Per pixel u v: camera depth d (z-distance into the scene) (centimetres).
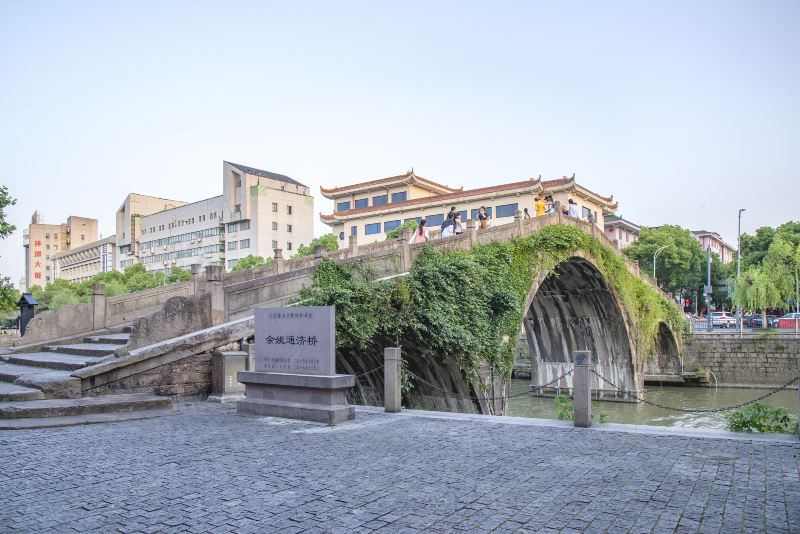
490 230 2336
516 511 588
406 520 563
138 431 1003
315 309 1138
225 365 1362
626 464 773
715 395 3844
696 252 7269
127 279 7369
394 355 1233
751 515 572
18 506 605
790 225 6588
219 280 1503
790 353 4084
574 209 3105
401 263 1956
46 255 16288
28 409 1066
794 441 905
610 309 3459
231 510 593
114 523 557
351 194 7412
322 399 1108
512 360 2219
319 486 675
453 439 940
